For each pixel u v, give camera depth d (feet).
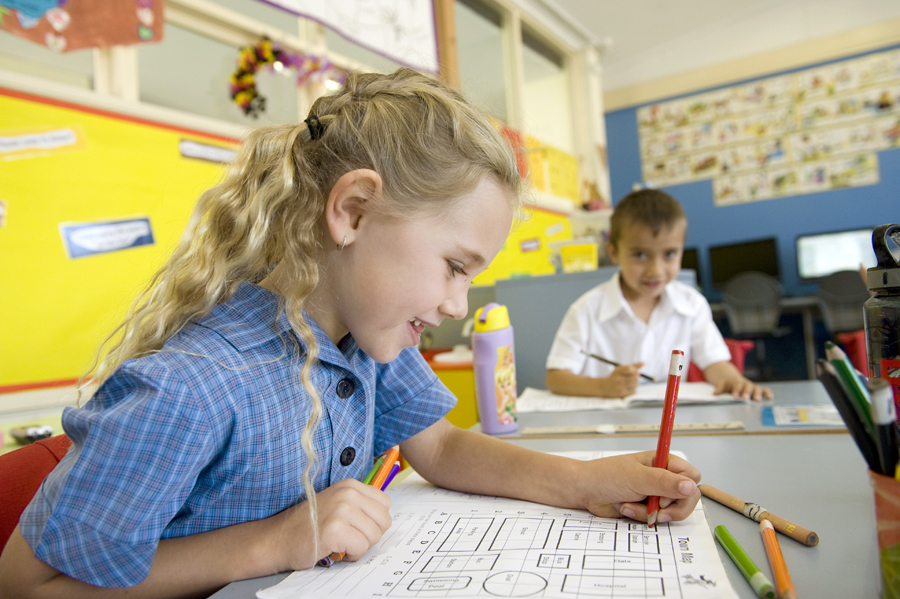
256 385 1.62
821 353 14.96
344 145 1.77
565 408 3.70
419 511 1.90
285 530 1.52
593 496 1.77
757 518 1.61
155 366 1.45
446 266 1.70
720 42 16.38
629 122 17.70
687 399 3.56
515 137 2.38
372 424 2.17
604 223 9.50
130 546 1.35
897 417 1.51
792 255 15.55
